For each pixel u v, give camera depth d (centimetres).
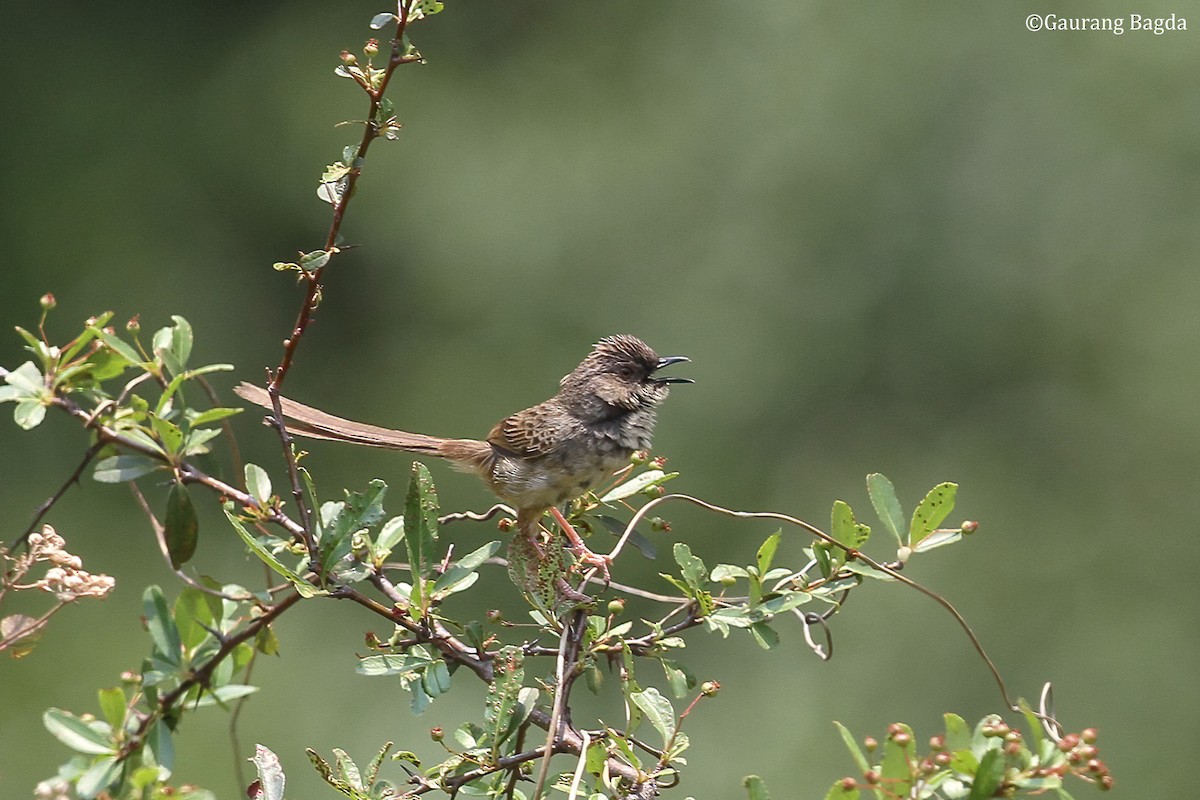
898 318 1630
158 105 1745
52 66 1733
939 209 1641
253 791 444
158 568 1364
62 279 1641
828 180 1647
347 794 452
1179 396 1573
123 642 1258
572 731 464
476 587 1406
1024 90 1655
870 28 1677
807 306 1628
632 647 488
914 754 374
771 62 1691
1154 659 1459
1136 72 1638
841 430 1598
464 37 1775
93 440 428
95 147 1706
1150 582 1511
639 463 616
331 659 1293
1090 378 1605
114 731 379
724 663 1391
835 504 489
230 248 1698
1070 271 1627
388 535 486
